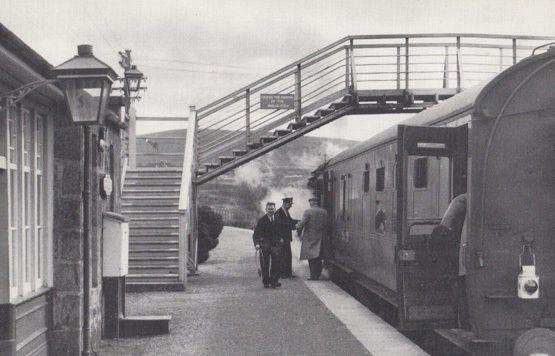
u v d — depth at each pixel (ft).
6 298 22.00
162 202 56.85
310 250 59.16
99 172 31.32
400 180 26.30
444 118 28.58
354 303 44.39
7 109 22.02
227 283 55.98
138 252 53.36
